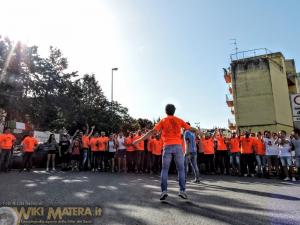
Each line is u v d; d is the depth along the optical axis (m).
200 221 4.16
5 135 13.28
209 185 8.77
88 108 34.75
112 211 4.80
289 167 11.52
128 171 14.15
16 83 28.12
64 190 7.02
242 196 6.46
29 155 13.73
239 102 35.88
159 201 5.70
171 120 6.03
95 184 8.34
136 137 13.96
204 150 13.76
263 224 4.04
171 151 5.90
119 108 37.88
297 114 12.16
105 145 14.30
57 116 32.44
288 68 47.81
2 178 10.00
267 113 34.22
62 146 14.98
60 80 32.50
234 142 13.28
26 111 29.36
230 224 4.01
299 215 4.59
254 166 12.91
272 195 6.70
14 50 28.20
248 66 36.16
